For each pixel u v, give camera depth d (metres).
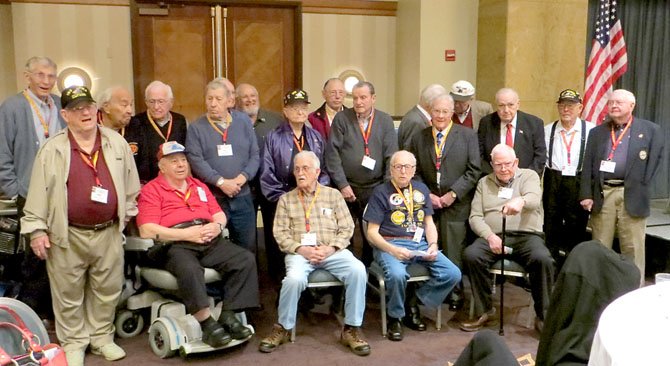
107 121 3.82
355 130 4.00
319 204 3.69
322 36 6.43
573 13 5.99
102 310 3.35
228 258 3.43
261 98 6.41
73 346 3.26
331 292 4.22
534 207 3.80
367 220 3.77
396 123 6.09
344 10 6.44
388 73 6.65
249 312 3.97
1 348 2.38
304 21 6.36
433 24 6.11
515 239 3.80
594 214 4.19
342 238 3.64
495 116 4.34
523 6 5.85
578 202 4.36
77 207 3.10
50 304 3.71
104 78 5.96
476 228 3.85
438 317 3.75
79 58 5.88
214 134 3.77
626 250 4.14
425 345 3.51
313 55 6.43
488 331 1.48
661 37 6.70
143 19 5.98
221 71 6.24
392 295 3.55
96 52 5.91
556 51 6.00
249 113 4.49
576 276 2.17
